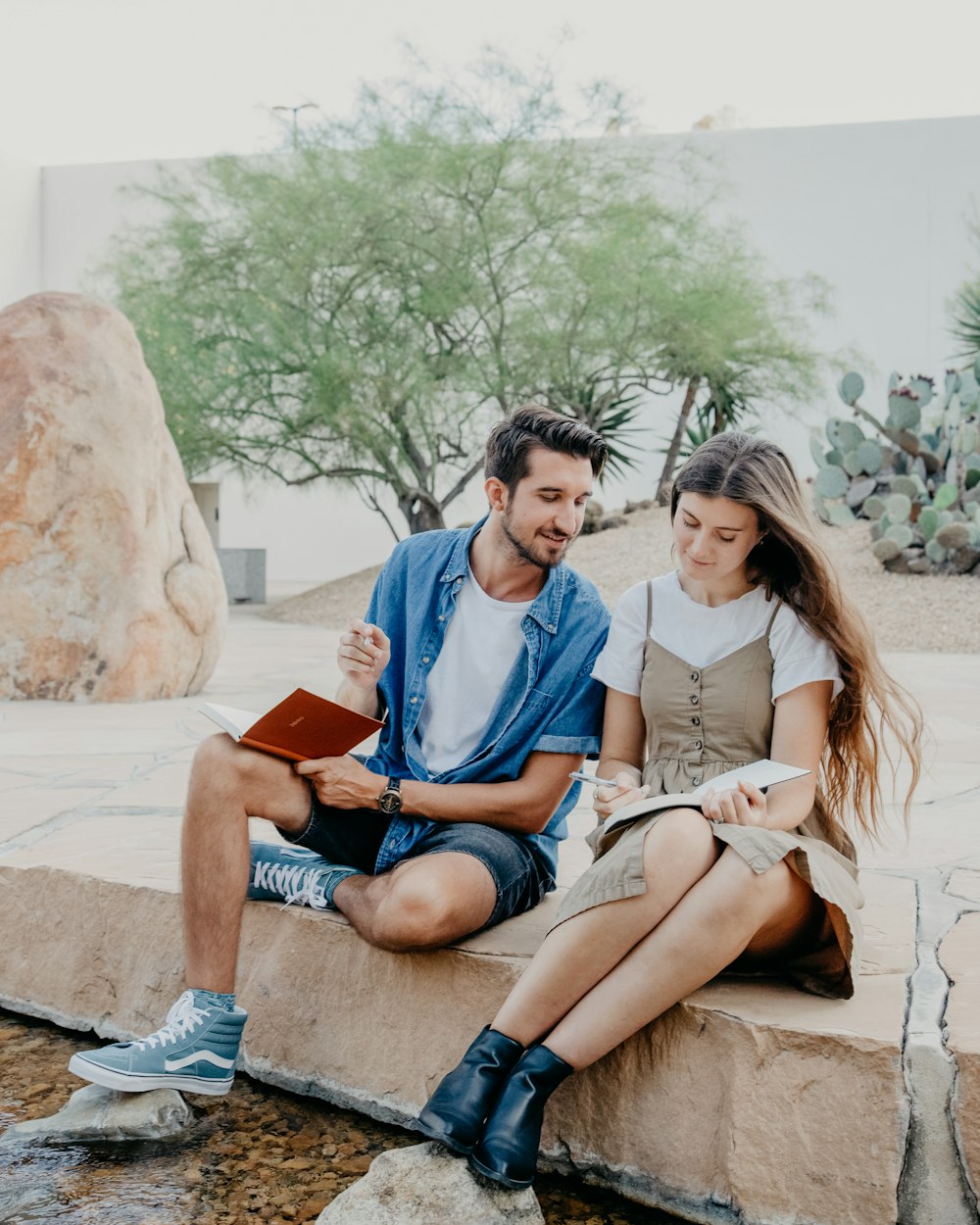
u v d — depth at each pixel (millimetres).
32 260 20953
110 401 6656
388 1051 2229
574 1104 2033
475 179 15086
